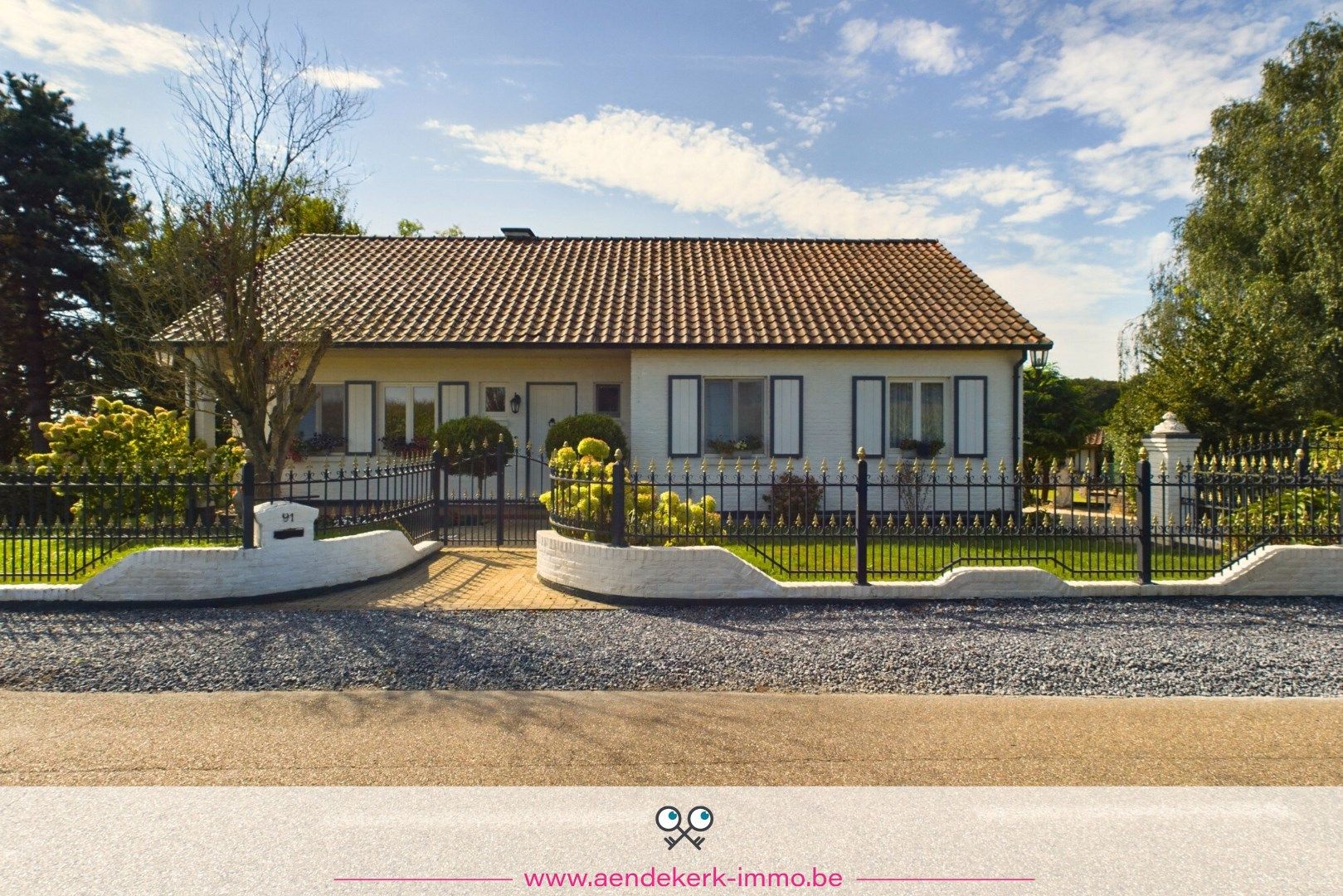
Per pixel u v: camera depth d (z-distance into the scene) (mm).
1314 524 8953
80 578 8367
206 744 4590
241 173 11203
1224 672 5961
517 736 4715
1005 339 15273
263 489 10758
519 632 6902
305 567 8273
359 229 28391
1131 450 18375
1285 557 8312
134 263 12008
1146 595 8211
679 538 8586
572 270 19125
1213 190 25797
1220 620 7426
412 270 18875
